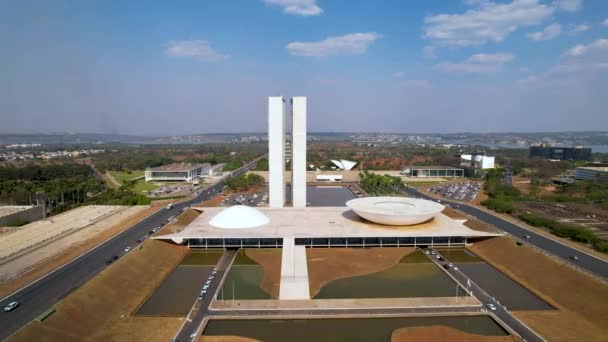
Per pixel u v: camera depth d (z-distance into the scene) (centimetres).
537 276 7862
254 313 6481
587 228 11525
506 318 6316
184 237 9794
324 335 5862
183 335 5828
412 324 6181
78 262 8550
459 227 10800
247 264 8950
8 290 7062
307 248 10025
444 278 8112
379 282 7869
